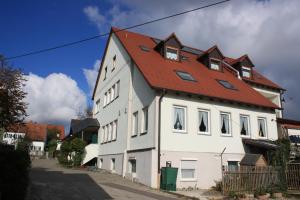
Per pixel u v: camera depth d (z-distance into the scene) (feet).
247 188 54.13
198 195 51.21
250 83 92.32
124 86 81.05
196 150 64.59
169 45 80.38
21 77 54.13
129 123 74.64
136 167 66.28
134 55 74.95
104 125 95.96
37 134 218.18
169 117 62.95
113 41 96.12
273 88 98.12
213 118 68.74
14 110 48.96
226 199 48.55
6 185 26.30
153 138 61.21
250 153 71.77
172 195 51.26
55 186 48.06
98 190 47.24
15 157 27.37
